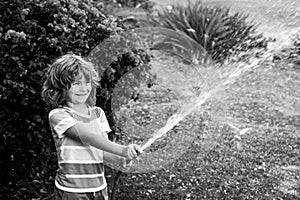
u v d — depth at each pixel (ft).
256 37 29.01
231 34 29.78
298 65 27.22
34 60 11.98
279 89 24.09
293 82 24.98
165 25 30.96
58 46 12.21
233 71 26.58
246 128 19.56
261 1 32.68
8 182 12.91
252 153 17.35
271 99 22.95
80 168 9.53
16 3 12.48
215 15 30.58
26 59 11.99
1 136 12.03
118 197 13.70
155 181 14.80
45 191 13.19
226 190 14.48
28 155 12.64
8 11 12.26
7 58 11.72
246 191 14.42
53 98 9.75
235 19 30.50
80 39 12.78
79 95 9.62
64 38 12.49
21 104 11.94
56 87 9.61
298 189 14.64
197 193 14.26
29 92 11.84
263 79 25.59
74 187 9.48
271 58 27.89
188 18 30.63
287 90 23.98
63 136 9.52
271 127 19.89
